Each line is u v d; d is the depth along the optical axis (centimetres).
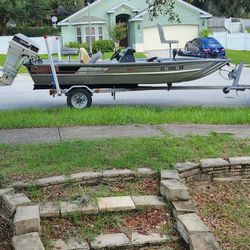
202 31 3209
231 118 811
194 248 352
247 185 512
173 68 960
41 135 691
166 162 512
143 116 825
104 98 1188
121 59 970
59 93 948
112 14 3222
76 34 3200
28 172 485
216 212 444
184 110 935
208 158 529
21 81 1700
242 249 380
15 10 3484
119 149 562
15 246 351
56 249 369
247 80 1570
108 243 380
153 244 385
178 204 422
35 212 389
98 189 463
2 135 695
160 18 3131
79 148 570
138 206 426
